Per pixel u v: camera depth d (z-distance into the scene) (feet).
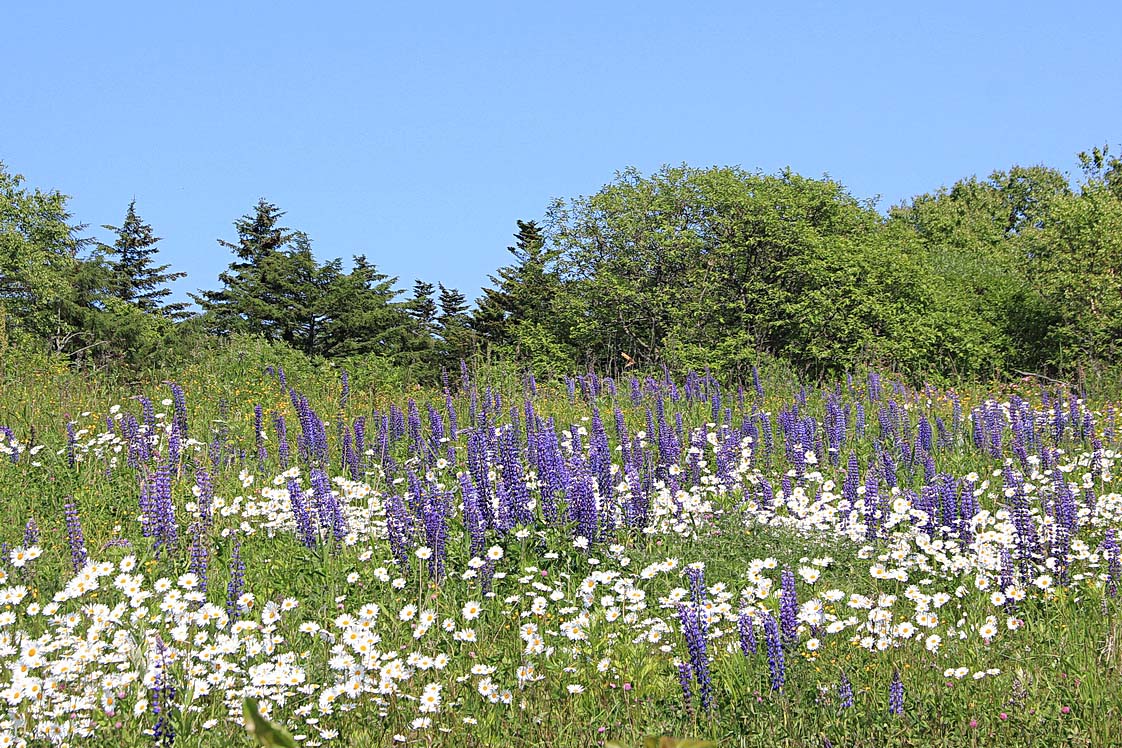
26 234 152.15
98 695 18.12
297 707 18.70
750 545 26.94
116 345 133.59
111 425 44.04
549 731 18.24
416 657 20.12
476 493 28.71
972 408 50.83
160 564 27.48
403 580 24.41
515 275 180.34
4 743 16.08
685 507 29.17
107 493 34.50
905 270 113.91
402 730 18.24
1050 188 222.69
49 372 58.44
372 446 42.19
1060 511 27.48
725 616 21.84
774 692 18.80
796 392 59.06
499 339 172.04
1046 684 19.07
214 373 59.11
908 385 81.61
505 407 52.90
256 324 181.37
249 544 29.48
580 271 129.59
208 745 17.16
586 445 40.65
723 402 56.95
